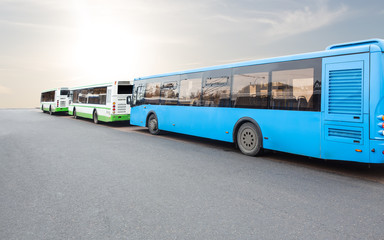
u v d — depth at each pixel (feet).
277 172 19.89
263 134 24.81
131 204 13.07
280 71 23.71
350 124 19.01
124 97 54.03
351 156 19.02
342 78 19.56
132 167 20.61
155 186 15.93
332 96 20.06
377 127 17.89
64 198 13.87
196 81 33.14
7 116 87.71
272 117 24.03
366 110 18.25
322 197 14.44
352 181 17.76
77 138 36.83
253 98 25.85
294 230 10.47
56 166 20.76
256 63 25.85
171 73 37.99
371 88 18.11
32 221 11.16
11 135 39.58
